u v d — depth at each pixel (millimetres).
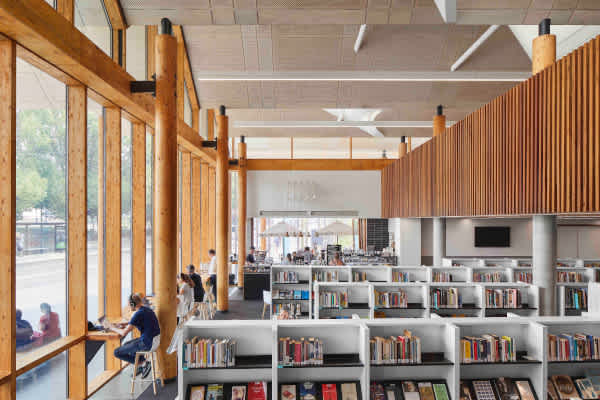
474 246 17750
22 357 4434
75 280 5340
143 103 6875
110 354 6547
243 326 4457
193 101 11586
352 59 10039
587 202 4973
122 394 5758
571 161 5277
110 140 6516
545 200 5832
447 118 14375
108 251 6473
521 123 6527
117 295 6477
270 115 14891
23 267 4434
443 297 7594
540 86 5977
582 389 4570
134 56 7695
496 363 4473
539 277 7152
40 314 4742
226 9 6094
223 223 11453
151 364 6168
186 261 11688
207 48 10062
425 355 4676
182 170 11688
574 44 7945
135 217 7656
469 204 8648
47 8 4098
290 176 17391
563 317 4906
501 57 9922
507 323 4691
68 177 5348
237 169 16734
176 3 6113
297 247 18859
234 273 17453
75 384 5363
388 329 4703
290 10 6133
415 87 11430
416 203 12609
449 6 5531
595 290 6055
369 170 17469
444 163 10219
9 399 3932
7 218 3967
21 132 4387
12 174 3996
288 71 10305
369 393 4363
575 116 5207
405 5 6062
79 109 5402
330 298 7594
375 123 13695
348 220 18766
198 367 4305
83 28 5711
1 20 3646
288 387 4395
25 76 4480
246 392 4387
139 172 7711
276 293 9375
